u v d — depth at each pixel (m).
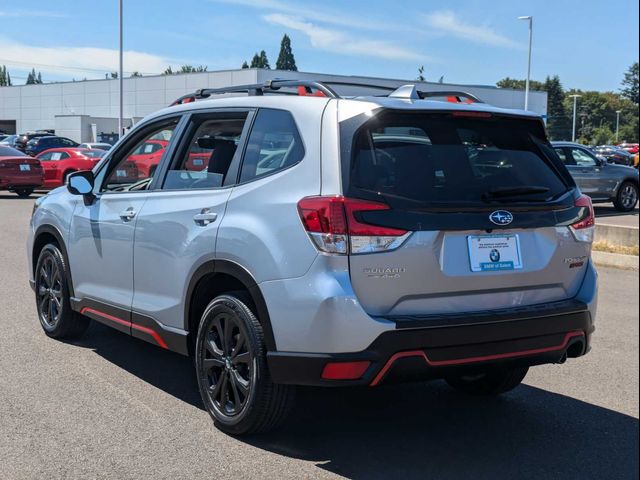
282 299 3.80
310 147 3.92
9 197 22.23
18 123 76.56
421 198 3.80
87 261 5.64
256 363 3.99
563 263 4.22
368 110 3.84
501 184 4.07
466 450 4.20
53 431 4.31
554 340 4.11
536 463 4.04
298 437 4.32
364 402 5.00
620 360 6.10
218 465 3.90
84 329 6.28
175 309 4.66
